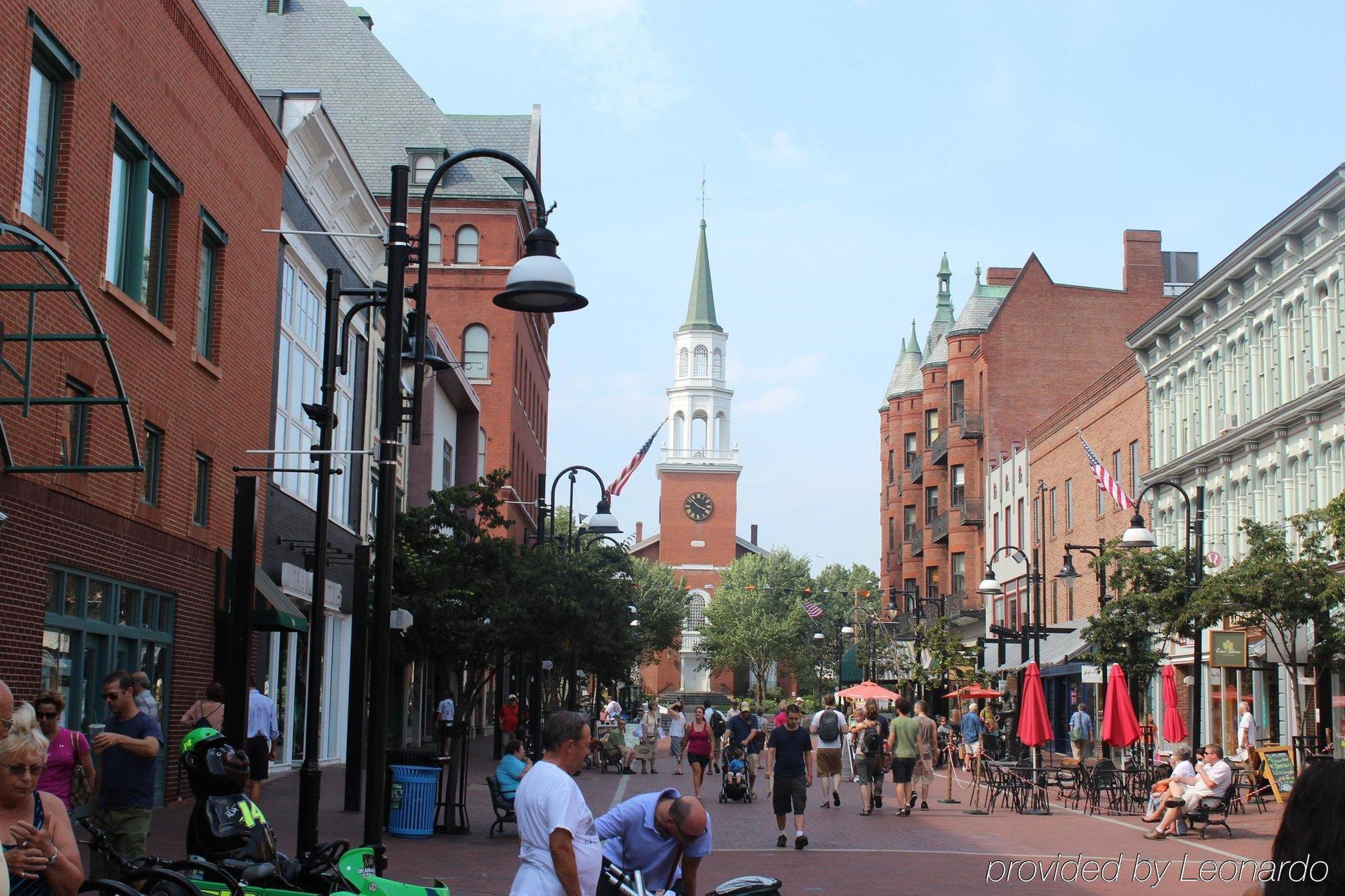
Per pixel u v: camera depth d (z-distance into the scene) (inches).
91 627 717.9
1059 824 925.8
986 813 1011.9
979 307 2691.9
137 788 426.6
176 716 860.0
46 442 651.5
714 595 4608.8
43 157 652.7
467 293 2400.3
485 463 2380.7
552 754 290.5
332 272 658.2
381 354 1536.7
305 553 1194.6
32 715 263.6
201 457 909.8
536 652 1110.4
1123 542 1273.4
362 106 2436.0
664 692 5182.1
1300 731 1087.0
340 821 786.2
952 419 2679.6
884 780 1449.3
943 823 926.4
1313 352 1338.6
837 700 1891.0
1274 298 1417.3
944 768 1734.7
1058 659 1904.5
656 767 1669.5
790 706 770.8
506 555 951.6
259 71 2431.1
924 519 2933.1
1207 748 860.6
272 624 956.6
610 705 1964.8
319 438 1261.1
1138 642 1304.1
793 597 4375.0
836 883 617.0
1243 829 894.4
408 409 559.5
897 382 3380.9
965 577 2684.5
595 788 1243.2
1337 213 1288.1
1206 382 1600.6
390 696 1638.8
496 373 2401.6
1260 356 1466.5
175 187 827.4
